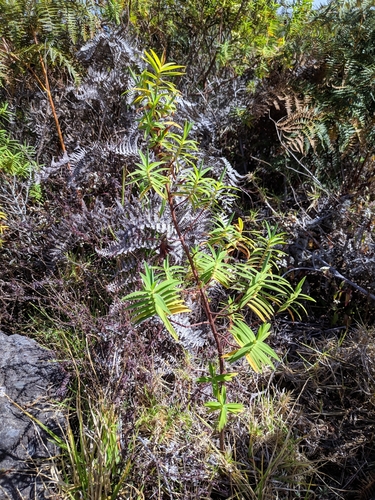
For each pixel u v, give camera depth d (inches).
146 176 46.0
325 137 93.4
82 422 60.4
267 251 53.7
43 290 84.4
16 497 57.5
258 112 97.7
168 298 43.1
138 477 58.5
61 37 98.0
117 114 99.2
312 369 76.4
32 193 90.0
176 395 66.1
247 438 66.2
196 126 93.0
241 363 76.5
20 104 105.7
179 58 120.3
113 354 67.5
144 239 69.0
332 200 89.4
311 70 100.7
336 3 99.4
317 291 91.1
